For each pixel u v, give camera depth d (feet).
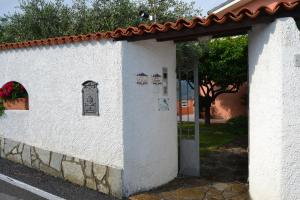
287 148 14.34
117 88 18.71
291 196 14.42
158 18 36.99
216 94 49.16
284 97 14.25
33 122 23.63
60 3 38.29
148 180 20.49
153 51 20.83
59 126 21.95
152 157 20.81
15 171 22.80
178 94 24.70
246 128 43.73
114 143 19.06
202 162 28.60
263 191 16.47
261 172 16.81
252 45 18.71
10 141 25.40
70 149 21.40
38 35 37.60
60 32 37.01
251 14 14.88
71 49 20.89
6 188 19.42
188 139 24.39
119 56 18.57
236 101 59.36
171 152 22.72
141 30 17.78
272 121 15.24
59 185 20.49
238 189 20.98
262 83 16.62
